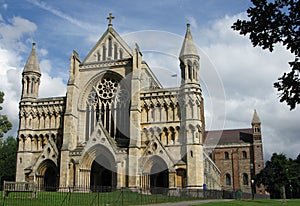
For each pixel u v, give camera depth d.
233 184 133.25
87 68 76.44
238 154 136.00
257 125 135.50
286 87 14.26
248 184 132.25
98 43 77.75
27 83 77.75
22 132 74.94
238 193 71.31
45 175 73.75
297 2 13.75
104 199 47.25
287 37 14.12
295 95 14.17
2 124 78.81
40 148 74.69
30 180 70.81
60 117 75.31
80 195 51.16
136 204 43.41
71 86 74.00
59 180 68.62
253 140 135.12
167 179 68.06
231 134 142.62
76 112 74.06
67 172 68.69
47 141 74.56
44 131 75.06
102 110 74.56
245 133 141.75
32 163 73.88
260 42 14.59
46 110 76.00
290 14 13.96
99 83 76.19
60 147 73.06
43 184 71.25
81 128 73.94
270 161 111.75
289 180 87.56
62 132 74.00
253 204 50.84
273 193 108.25
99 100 74.94
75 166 68.75
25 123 75.38
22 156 73.88
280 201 63.25
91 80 75.81
